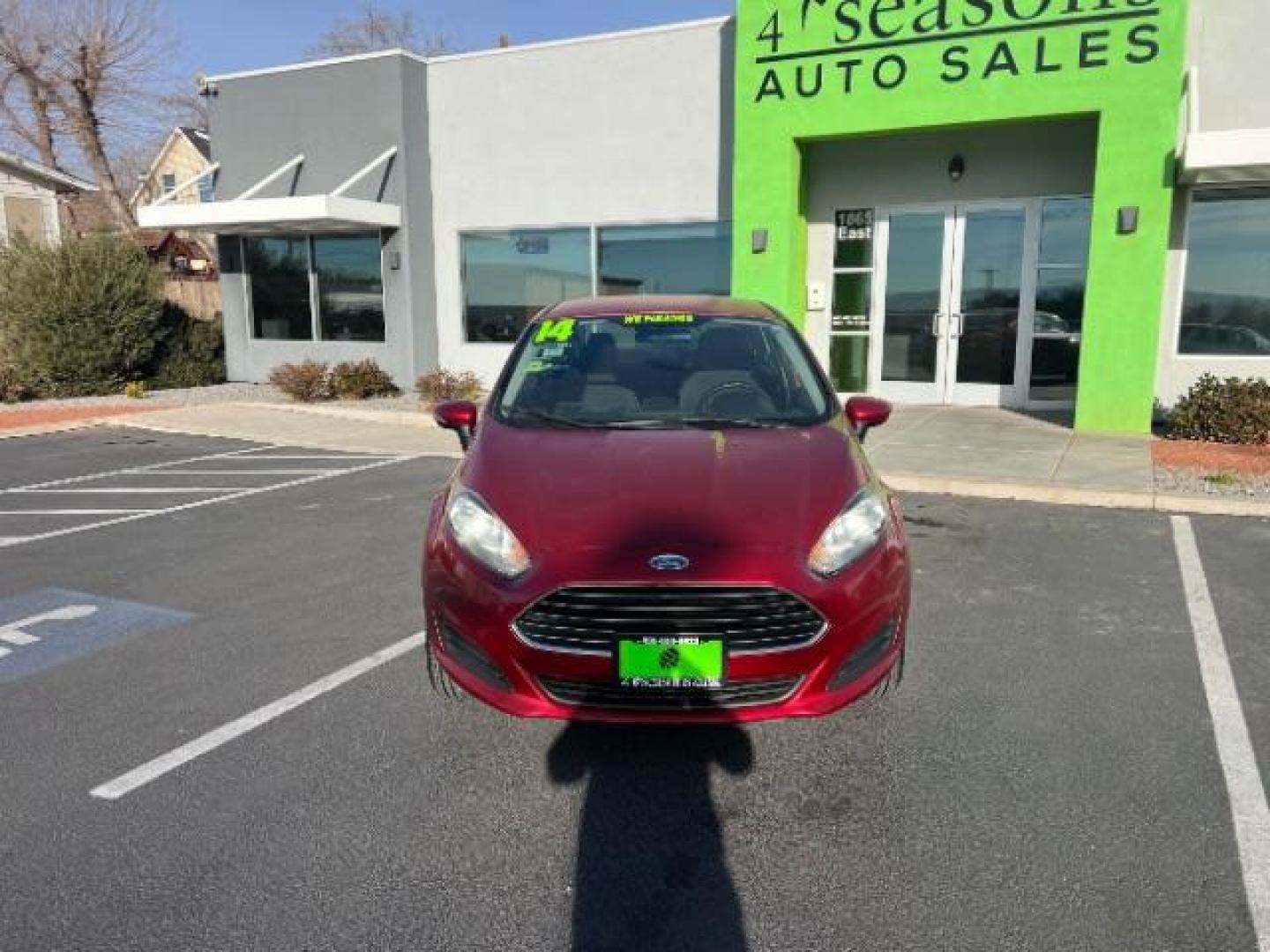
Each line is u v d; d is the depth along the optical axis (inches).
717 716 122.9
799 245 467.5
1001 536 250.7
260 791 128.4
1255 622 187.5
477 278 583.8
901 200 470.0
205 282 741.3
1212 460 327.0
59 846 115.8
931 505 285.0
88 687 163.9
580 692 124.0
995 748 137.9
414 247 571.2
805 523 129.8
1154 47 354.3
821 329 496.7
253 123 604.7
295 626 193.2
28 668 172.7
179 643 184.1
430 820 121.0
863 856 112.6
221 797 127.0
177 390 617.0
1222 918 100.6
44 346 579.8
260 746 141.3
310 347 620.1
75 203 1306.6
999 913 101.8
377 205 545.6
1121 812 120.8
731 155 495.8
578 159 536.7
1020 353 459.8
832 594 123.2
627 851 114.3
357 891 106.9
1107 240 372.8
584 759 135.9
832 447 153.1
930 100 395.9
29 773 133.9
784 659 121.6
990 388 468.1
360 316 598.9
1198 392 374.9
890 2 395.9
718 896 105.7
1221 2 392.2
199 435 467.5
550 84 536.7
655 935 99.4
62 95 1209.4
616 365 181.9
